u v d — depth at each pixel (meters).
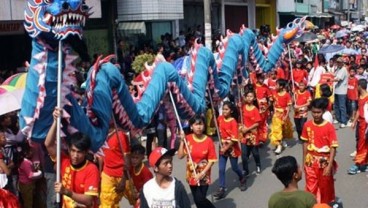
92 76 6.37
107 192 6.94
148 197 5.24
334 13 47.03
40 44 5.38
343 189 9.12
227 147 8.80
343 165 10.65
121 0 19.31
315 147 7.28
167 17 20.00
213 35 24.22
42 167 7.07
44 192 7.14
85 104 6.38
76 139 5.33
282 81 11.86
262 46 14.77
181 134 7.78
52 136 5.53
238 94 11.66
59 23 5.19
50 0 5.16
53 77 5.45
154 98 8.05
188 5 24.81
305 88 12.70
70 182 5.43
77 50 5.69
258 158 10.23
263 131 10.76
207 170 7.50
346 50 21.20
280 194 4.68
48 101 5.50
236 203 8.59
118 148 6.92
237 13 29.66
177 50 19.02
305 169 7.43
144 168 7.02
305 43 25.45
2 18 13.18
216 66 10.85
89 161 5.56
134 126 7.45
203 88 10.04
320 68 16.17
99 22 18.92
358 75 14.81
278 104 11.85
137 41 20.33
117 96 6.85
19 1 13.59
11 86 7.45
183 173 10.37
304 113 12.55
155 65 8.49
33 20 5.27
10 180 6.59
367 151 9.80
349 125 14.89
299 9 36.88
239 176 9.20
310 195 4.60
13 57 15.91
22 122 5.59
